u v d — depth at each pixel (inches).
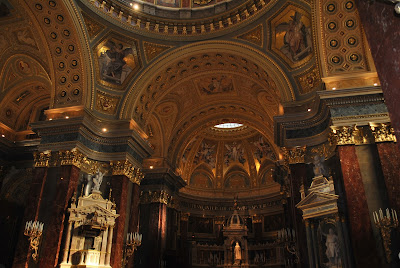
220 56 723.4
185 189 1116.5
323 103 502.6
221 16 668.7
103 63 670.5
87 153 613.3
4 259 621.3
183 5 688.4
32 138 730.8
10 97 713.6
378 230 421.4
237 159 1188.5
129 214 634.2
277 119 571.8
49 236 525.0
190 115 920.9
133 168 653.9
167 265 815.1
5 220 650.8
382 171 444.1
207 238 1096.2
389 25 166.7
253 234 1089.4
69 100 627.5
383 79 173.0
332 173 505.4
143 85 692.1
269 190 1122.0
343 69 522.6
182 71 761.0
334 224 454.9
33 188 564.1
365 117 478.9
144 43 689.6
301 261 495.2
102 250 549.3
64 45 615.8
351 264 419.8
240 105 908.6
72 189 560.7
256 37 658.8
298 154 545.3
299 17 592.1
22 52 652.1
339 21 526.6
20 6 569.6
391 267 394.6
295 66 619.8
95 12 613.9
